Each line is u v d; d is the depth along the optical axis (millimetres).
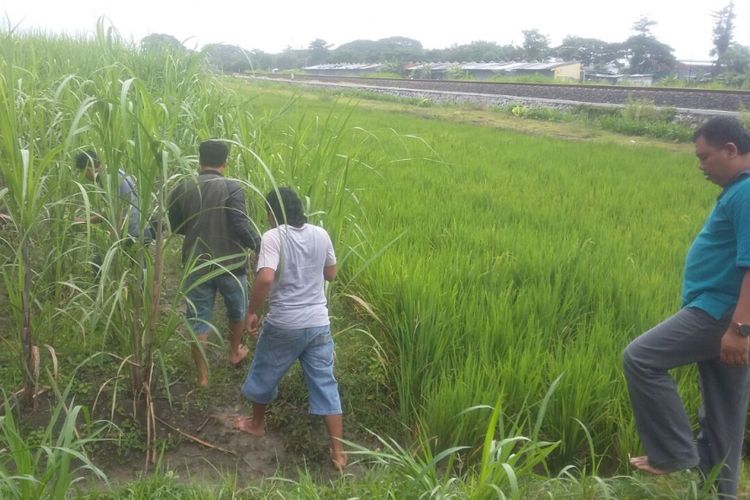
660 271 6734
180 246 6641
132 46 9289
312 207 5273
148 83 8430
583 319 5609
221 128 6148
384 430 4695
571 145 16781
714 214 3594
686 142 20344
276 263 4047
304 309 4152
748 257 3314
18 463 3018
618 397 4488
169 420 4422
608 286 5992
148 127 4043
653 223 8789
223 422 4504
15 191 3848
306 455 4344
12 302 4141
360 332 5531
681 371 4879
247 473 4141
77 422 4211
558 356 4727
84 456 3111
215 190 4613
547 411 4422
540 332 5016
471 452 4316
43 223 5176
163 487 3711
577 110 25828
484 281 6105
